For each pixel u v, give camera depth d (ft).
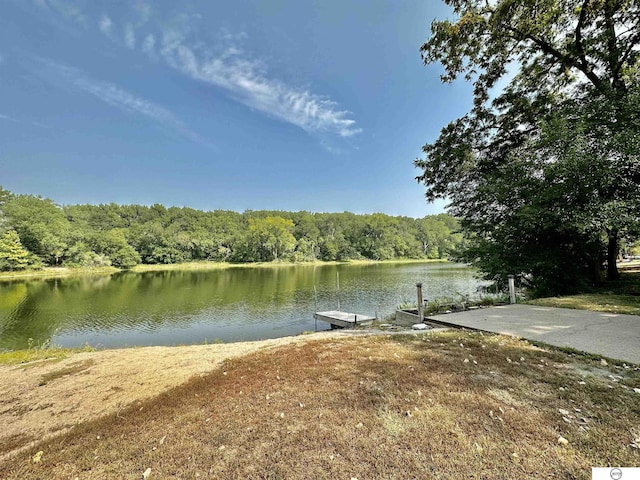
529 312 20.99
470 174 39.22
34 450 8.05
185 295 74.95
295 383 11.15
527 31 32.01
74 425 9.75
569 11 30.48
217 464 6.84
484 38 33.63
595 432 7.20
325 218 295.89
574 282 31.09
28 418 10.47
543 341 14.35
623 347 12.88
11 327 46.24
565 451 6.59
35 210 165.37
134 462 7.16
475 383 10.13
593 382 9.90
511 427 7.54
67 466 7.21
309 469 6.48
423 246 262.67
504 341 14.71
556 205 27.14
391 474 6.19
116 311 56.90
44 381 14.26
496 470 6.13
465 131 39.52
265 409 9.26
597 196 25.50
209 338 39.22
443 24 32.73
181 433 8.24
